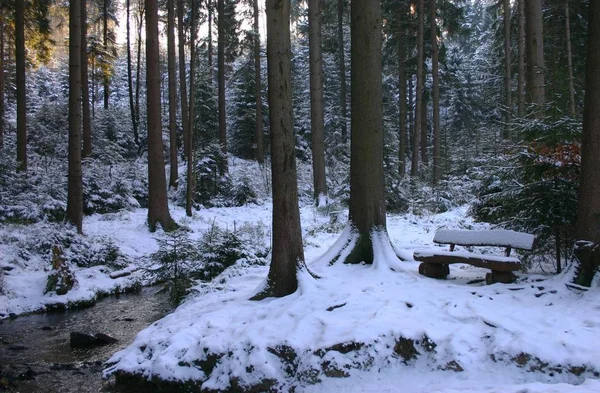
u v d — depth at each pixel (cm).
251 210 2056
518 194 756
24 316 901
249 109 3194
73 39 1403
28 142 2905
